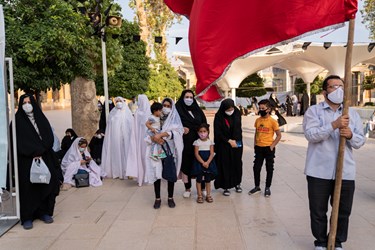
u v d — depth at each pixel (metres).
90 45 8.93
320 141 3.80
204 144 6.11
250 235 4.70
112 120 8.40
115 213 5.75
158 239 4.63
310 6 3.82
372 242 4.38
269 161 6.52
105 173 8.37
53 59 6.78
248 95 37.16
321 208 3.88
